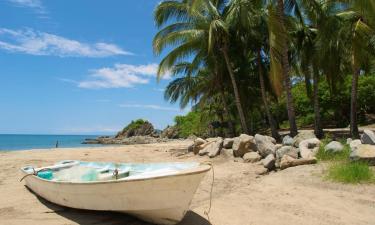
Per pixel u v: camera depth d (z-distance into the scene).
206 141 16.41
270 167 11.79
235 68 23.45
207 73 25.39
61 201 7.70
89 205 7.04
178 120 63.47
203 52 21.66
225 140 15.24
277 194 8.93
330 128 36.88
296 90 41.19
